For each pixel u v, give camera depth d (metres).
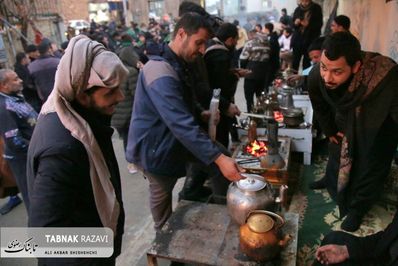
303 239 2.06
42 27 9.92
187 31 1.59
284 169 2.23
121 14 19.89
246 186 1.51
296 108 3.07
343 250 1.35
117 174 1.19
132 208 2.69
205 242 1.50
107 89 0.96
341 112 1.92
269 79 5.04
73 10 17.03
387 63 1.68
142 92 1.71
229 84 2.69
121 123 3.30
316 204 2.43
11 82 2.27
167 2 19.42
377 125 1.74
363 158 1.87
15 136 2.22
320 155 3.20
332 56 1.58
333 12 5.84
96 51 0.94
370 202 1.97
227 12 13.42
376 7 3.15
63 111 0.92
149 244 2.23
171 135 1.70
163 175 1.82
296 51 5.05
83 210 0.99
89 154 0.94
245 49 4.46
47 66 3.61
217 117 1.98
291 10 13.04
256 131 2.67
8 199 3.14
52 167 0.88
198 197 2.62
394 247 1.26
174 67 1.64
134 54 3.21
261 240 1.28
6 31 7.48
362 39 3.73
